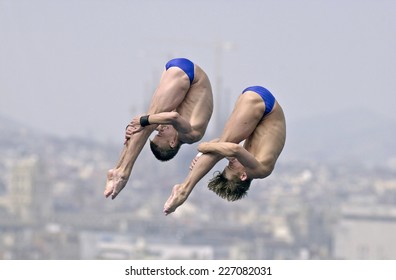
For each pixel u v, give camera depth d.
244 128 51.00
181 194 50.59
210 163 50.72
